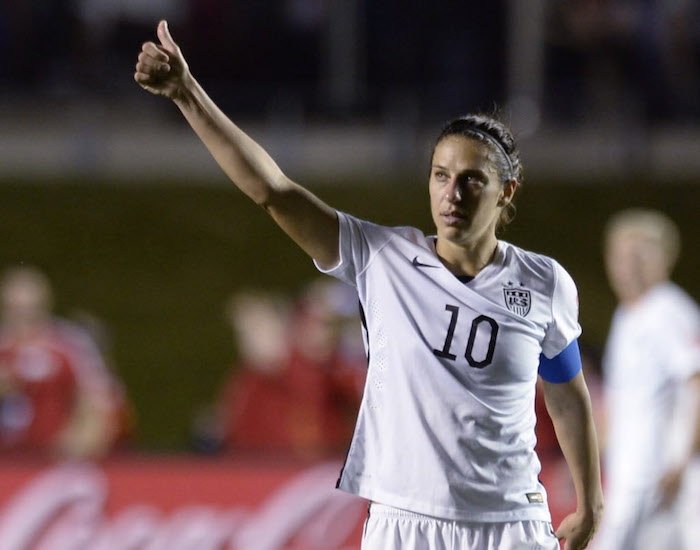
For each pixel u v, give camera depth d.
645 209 50.44
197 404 42.22
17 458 23.52
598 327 45.06
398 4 55.19
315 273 47.97
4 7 53.50
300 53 54.66
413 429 11.35
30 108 52.50
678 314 21.23
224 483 23.62
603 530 21.61
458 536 11.34
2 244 47.59
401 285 11.51
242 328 27.45
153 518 23.41
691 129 53.16
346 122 52.28
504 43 54.78
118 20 54.09
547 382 12.41
